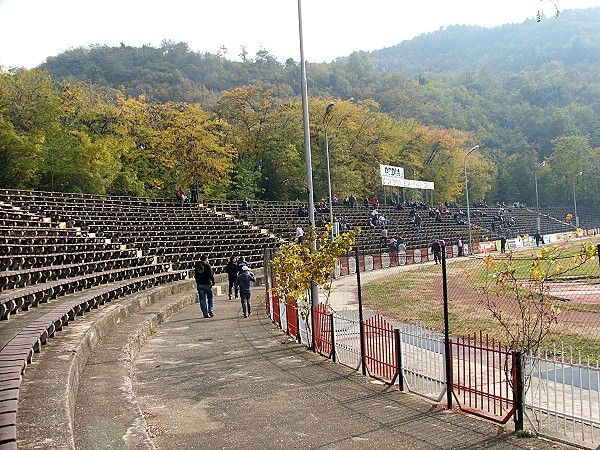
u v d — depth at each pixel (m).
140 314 18.94
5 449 4.85
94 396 8.71
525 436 7.68
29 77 51.44
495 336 15.53
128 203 44.31
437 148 104.25
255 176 74.25
